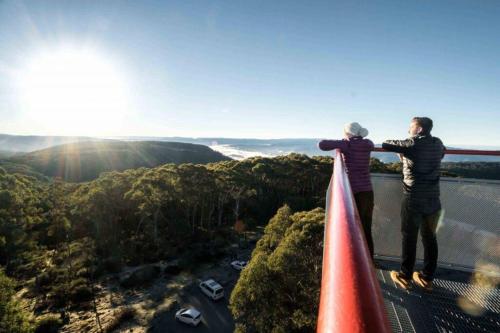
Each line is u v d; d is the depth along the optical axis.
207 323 23.62
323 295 0.88
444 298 3.67
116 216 44.84
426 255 3.92
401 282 3.99
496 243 4.59
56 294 27.86
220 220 50.56
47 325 22.48
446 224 4.83
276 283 16.81
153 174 49.97
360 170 4.23
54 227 41.25
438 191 3.95
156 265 35.06
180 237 42.91
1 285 18.47
